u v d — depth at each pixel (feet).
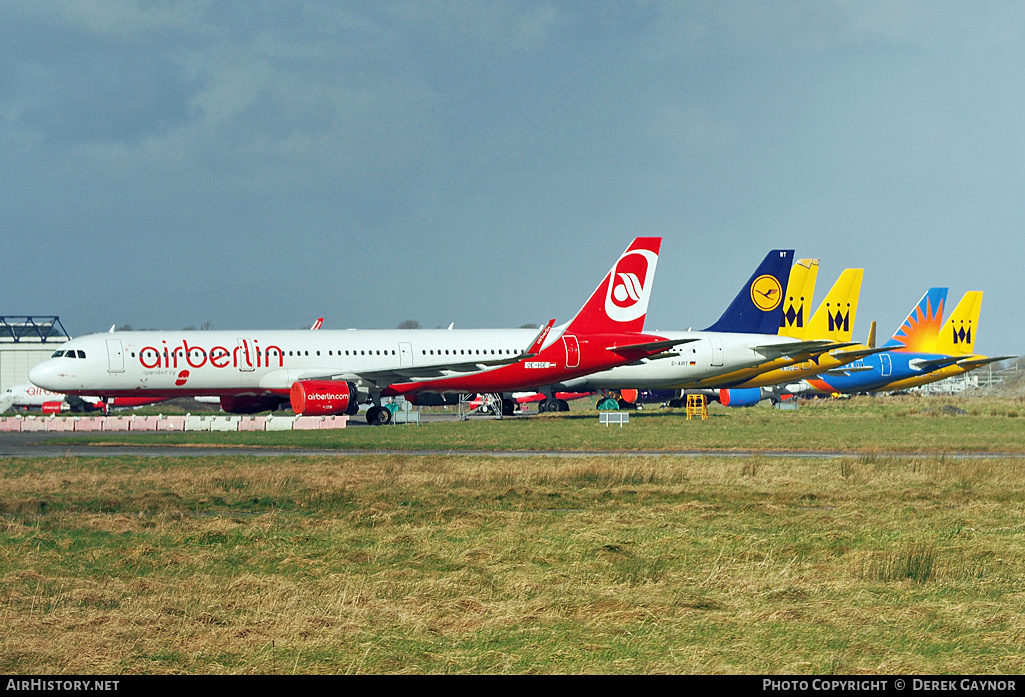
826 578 201.05
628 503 311.68
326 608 174.81
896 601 182.19
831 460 440.45
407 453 492.95
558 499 319.27
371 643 155.74
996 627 163.63
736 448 525.34
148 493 325.21
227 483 349.00
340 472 384.88
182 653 151.02
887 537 248.11
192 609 174.09
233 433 642.63
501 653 151.23
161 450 510.99
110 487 343.26
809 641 156.66
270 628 162.81
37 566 212.23
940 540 242.37
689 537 247.50
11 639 156.66
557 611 173.88
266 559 221.05
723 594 187.42
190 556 220.43
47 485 347.77
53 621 166.09
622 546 235.20
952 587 192.75
